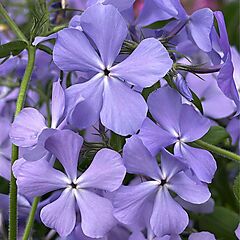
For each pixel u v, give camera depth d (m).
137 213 0.26
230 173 0.36
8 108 0.34
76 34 0.25
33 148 0.25
